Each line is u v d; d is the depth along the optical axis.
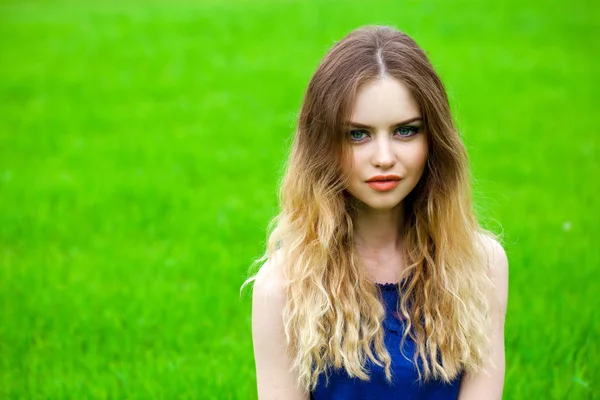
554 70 12.88
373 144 2.64
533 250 6.30
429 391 2.84
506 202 7.60
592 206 7.47
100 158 9.68
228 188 8.43
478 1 17.75
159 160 9.52
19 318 5.53
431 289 2.83
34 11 19.42
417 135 2.68
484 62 13.41
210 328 5.32
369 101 2.60
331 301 2.77
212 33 16.28
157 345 5.13
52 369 4.89
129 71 13.88
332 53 2.71
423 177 2.86
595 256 6.18
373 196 2.70
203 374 4.65
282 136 10.33
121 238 7.15
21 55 14.93
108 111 11.77
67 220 7.63
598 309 5.24
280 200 2.96
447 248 2.83
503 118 10.66
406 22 16.11
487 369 2.92
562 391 4.30
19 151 10.00
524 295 5.48
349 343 2.72
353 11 17.41
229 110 11.59
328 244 2.74
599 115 10.76
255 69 13.72
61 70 13.98
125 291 5.97
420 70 2.66
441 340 2.78
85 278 6.26
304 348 2.73
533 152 9.27
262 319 2.85
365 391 2.79
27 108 11.96
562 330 4.96
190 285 6.00
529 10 16.80
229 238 6.92
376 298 2.79
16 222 7.55
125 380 4.64
